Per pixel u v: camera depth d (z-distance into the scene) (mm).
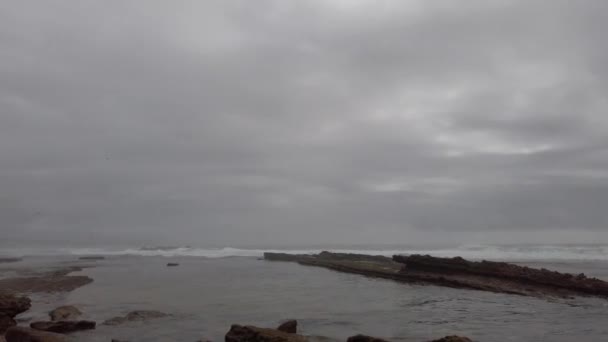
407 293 29359
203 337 16297
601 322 19453
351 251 97938
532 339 16297
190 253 94438
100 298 26688
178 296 28000
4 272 43094
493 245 101188
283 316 20922
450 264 36188
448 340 12688
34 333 13305
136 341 15562
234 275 43938
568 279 29469
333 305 24375
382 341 12820
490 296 27641
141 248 108250
